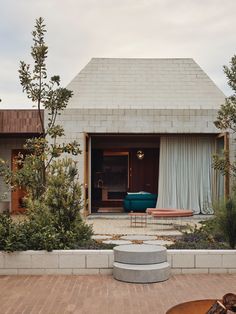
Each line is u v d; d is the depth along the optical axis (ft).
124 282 19.71
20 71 28.63
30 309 15.89
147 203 45.65
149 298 17.29
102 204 53.88
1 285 19.19
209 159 44.47
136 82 46.44
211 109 42.50
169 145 44.65
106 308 16.03
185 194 44.37
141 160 53.21
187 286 19.10
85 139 42.14
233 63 31.89
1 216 24.03
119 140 51.65
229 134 40.98
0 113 43.27
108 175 53.93
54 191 23.95
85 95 45.19
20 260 21.15
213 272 21.39
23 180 27.14
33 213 24.14
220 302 11.02
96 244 23.22
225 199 25.46
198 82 46.55
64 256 21.20
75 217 24.22
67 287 18.86
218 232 24.75
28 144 29.43
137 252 20.33
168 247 22.91
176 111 42.47
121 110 42.42
